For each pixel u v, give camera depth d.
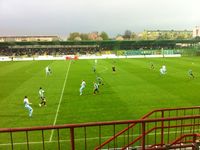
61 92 34.81
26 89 37.25
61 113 25.25
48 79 46.00
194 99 29.48
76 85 39.59
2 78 47.91
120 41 127.12
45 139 18.52
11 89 37.44
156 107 26.45
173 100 29.14
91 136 18.75
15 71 58.47
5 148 17.23
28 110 26.44
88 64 73.00
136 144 16.67
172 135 18.08
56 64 74.44
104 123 8.27
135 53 102.81
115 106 27.14
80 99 30.62
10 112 26.00
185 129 18.86
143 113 24.50
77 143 17.67
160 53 102.81
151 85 38.22
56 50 128.25
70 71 56.97
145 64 68.69
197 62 72.19
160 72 50.72
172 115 23.62
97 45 129.50
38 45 126.19
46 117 24.12
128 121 8.48
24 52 124.56
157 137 17.78
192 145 10.00
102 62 78.31
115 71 54.91
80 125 8.18
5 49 125.06
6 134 19.62
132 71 54.44
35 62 82.25
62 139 18.45
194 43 130.75
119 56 100.12
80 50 130.25
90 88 36.94
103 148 16.50
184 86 37.19
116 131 19.48
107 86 38.03
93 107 27.00
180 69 56.12
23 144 17.81
